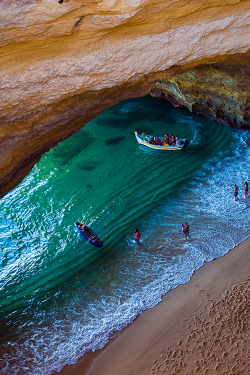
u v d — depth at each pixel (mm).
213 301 12297
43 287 13727
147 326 11789
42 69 9273
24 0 7988
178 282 13344
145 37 10234
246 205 16953
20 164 11930
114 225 16438
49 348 11430
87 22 9086
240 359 10273
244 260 13891
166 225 16266
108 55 9977
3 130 9844
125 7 9117
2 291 13617
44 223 16641
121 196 18125
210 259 14203
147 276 13812
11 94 9141
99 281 13836
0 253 15102
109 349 11227
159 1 9445
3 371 10758
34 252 15188
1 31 8148
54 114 10797
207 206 17156
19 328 12219
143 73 10891
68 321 12336
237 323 11359
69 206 17594
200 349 10734
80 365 10852
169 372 10234
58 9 8414
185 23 10547
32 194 18438
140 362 10664
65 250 15242
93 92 10742
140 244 15359
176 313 12078
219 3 10391
